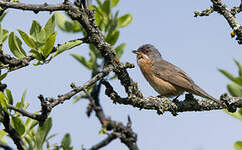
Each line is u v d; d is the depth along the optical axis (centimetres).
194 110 1143
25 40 852
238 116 1091
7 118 855
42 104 808
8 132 865
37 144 915
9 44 874
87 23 974
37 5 878
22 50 886
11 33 875
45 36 877
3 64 873
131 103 1048
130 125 783
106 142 730
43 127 924
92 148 724
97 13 1252
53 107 825
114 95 1034
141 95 1074
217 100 1116
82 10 980
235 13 1063
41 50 848
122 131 770
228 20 1060
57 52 830
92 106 854
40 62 826
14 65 832
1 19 1016
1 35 902
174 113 1120
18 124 898
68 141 923
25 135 924
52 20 885
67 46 834
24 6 862
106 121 782
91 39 984
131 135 773
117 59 987
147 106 1080
